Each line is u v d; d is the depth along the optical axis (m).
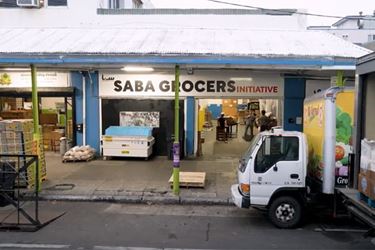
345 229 7.68
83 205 9.50
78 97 16.03
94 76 15.84
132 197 9.84
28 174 10.58
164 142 15.96
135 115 15.96
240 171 8.12
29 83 16.02
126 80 15.76
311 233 7.42
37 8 16.62
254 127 21.31
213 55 10.55
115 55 10.69
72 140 16.20
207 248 6.59
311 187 8.17
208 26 16.34
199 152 15.96
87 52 10.80
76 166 13.84
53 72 15.85
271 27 16.20
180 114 15.78
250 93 15.58
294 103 15.55
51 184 11.13
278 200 7.68
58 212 8.84
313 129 8.33
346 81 13.05
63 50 11.12
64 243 6.78
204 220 8.31
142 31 14.37
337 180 7.67
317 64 10.66
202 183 10.65
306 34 14.35
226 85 15.58
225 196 9.96
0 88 16.05
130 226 7.85
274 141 7.71
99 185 11.04
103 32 14.16
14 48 11.52
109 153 15.02
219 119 20.61
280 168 7.63
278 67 11.18
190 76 15.58
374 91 6.46
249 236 7.24
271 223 8.05
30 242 6.80
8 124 10.58
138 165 14.08
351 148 7.29
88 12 16.55
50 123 16.70
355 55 10.79
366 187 5.99
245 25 16.28
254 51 11.07
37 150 11.03
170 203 9.72
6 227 7.51
